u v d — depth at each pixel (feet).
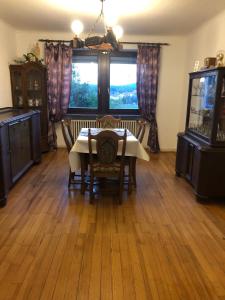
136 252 7.20
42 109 16.92
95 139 9.60
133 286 5.97
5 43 15.08
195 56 15.47
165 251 7.28
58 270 6.42
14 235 7.88
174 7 11.16
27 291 5.75
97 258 6.91
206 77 11.05
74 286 5.92
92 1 10.59
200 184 10.28
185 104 17.33
